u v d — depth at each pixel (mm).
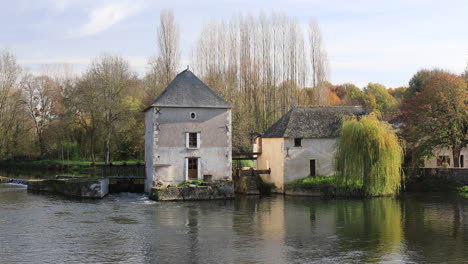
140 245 18688
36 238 19766
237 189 37531
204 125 33125
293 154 35594
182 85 33688
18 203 29531
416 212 26484
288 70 58281
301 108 37844
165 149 32312
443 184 35625
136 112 50250
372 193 32562
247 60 56219
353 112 38250
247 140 49281
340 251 17984
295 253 17641
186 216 25109
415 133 36312
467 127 36125
